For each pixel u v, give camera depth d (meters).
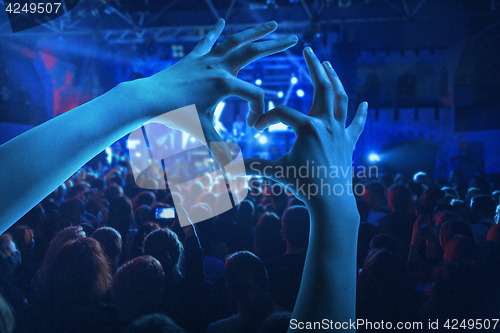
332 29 9.90
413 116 12.41
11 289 1.25
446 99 11.83
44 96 9.77
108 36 10.06
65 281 1.20
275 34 9.92
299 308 0.40
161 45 10.91
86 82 10.27
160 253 1.45
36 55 9.20
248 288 1.37
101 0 8.37
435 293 1.56
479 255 1.67
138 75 10.87
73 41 9.62
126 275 1.23
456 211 2.79
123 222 2.19
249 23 9.38
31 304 1.22
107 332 1.14
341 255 0.39
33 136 0.33
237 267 1.38
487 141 10.14
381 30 10.59
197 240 1.50
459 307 1.48
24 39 8.61
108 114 0.36
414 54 12.33
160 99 0.38
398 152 10.67
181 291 1.38
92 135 0.34
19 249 1.60
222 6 8.94
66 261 1.22
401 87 12.52
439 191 3.14
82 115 0.35
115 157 9.20
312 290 0.39
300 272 1.55
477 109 10.52
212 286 1.47
